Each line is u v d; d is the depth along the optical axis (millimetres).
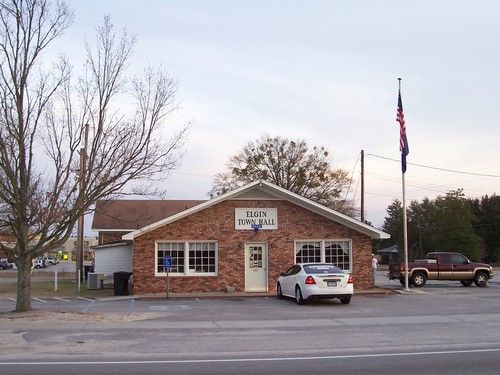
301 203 27406
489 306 19938
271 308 19641
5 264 83688
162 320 15914
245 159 55938
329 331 13742
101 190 17172
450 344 11789
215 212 26875
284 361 9969
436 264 30938
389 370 9188
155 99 18516
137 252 26156
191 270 26547
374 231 27453
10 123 16031
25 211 16656
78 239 35844
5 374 8820
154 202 48906
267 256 27016
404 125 27375
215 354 10688
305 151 55719
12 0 16094
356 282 27391
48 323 14969
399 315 17188
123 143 17312
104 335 13000
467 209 68312
